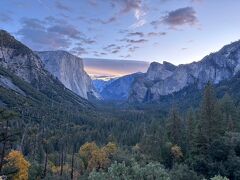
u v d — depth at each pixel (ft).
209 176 245.04
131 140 599.57
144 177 170.40
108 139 615.16
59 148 570.46
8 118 133.90
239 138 275.39
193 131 328.29
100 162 341.62
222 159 264.52
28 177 286.05
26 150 495.82
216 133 287.28
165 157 319.88
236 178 236.02
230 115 353.51
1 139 134.62
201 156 268.21
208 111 295.07
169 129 364.17
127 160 285.43
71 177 311.27
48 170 332.39
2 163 140.97
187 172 229.04
